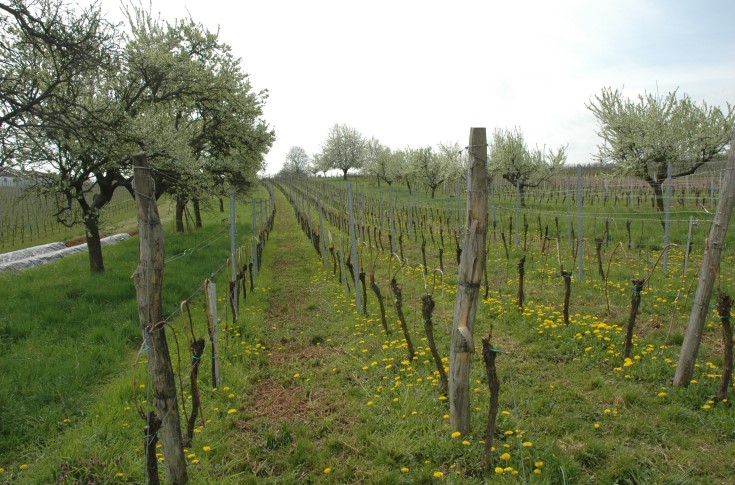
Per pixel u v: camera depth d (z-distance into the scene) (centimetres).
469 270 438
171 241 2069
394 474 414
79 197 1338
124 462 449
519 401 527
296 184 6488
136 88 1453
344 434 498
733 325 693
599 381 559
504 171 3341
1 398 571
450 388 462
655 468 400
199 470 446
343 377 640
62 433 523
